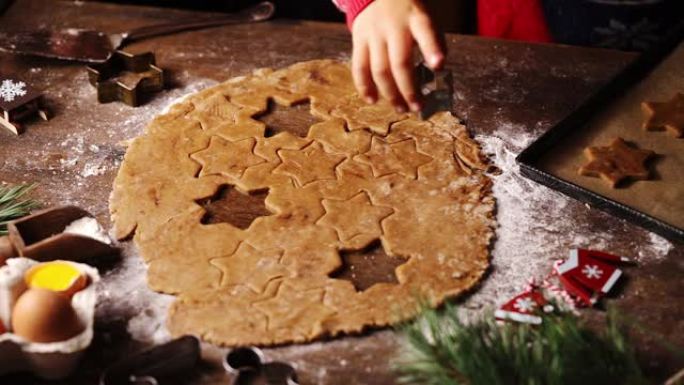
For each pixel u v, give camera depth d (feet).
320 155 3.28
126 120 3.45
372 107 3.47
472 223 3.04
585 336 2.59
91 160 3.29
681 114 3.38
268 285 2.86
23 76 3.64
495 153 3.30
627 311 2.81
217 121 3.41
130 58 3.56
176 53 3.76
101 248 2.93
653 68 3.60
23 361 2.64
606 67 3.69
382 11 2.97
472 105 3.51
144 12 3.99
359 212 3.08
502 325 2.75
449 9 4.47
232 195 3.17
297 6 4.97
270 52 3.77
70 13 3.99
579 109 3.38
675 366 2.68
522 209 3.10
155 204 3.10
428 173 3.21
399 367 2.56
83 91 3.57
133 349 2.72
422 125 3.39
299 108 3.50
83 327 2.66
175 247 2.97
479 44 3.78
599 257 2.93
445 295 2.83
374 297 2.83
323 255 2.94
